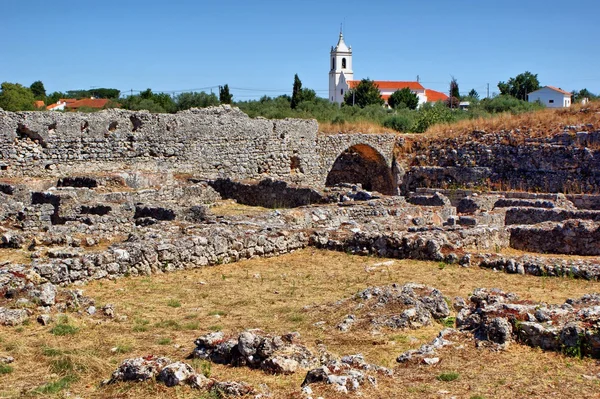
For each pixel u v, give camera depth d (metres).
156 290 15.05
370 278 16.28
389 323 11.81
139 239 17.77
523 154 44.59
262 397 8.45
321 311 12.94
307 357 9.77
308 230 20.50
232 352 10.04
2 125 33.72
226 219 22.48
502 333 10.38
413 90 127.25
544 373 9.30
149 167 39.12
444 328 11.65
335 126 52.31
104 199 28.30
